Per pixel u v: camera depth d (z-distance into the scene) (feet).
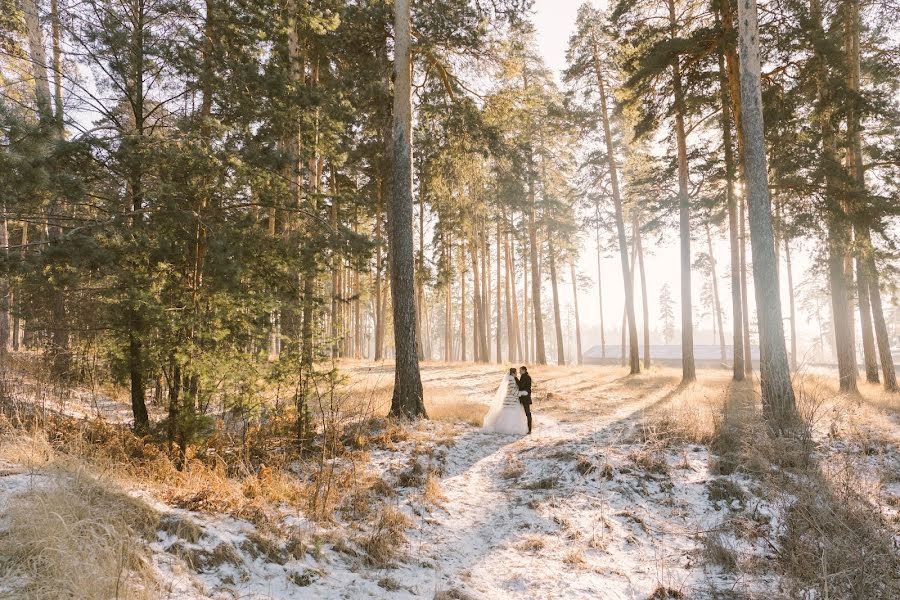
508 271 116.67
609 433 31.45
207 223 23.59
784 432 28.12
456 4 40.29
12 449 17.10
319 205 29.60
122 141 22.47
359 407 37.11
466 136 44.96
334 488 20.02
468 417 38.06
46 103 20.48
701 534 18.37
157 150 22.29
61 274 21.13
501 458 27.94
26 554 10.51
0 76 46.80
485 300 112.98
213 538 13.56
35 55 39.09
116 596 9.83
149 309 21.26
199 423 22.66
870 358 57.52
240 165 23.79
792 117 45.27
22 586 9.62
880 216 42.32
